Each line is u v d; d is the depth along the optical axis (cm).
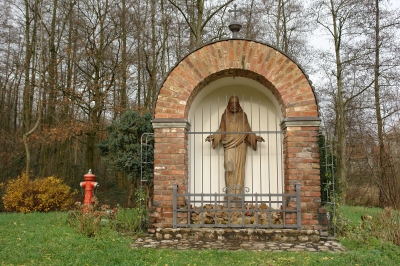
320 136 780
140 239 657
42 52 1584
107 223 730
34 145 1616
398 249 568
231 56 714
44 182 1316
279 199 794
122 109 1575
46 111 1752
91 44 1594
